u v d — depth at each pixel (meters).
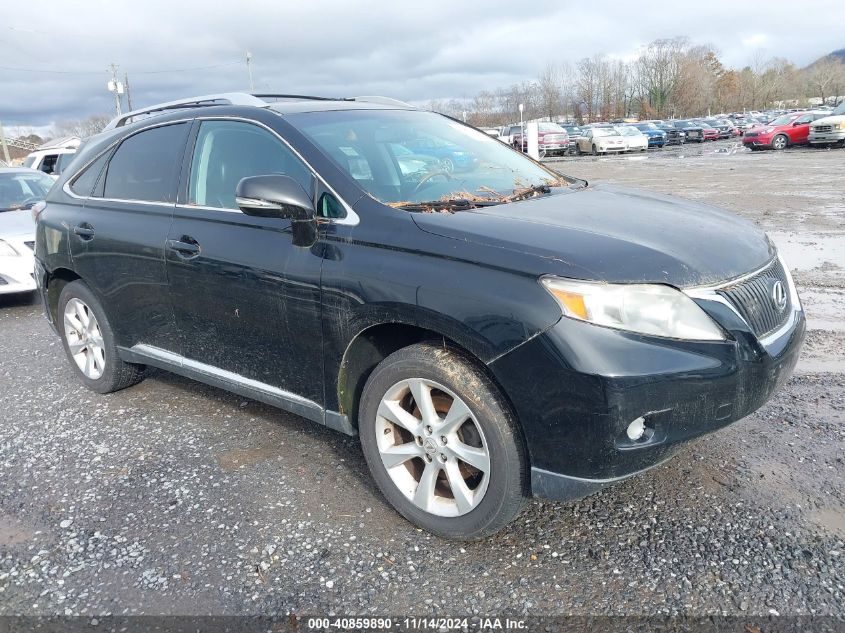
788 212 11.14
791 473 3.26
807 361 4.65
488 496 2.71
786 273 3.24
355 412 3.22
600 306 2.44
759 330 2.74
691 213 3.30
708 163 24.09
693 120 50.09
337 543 2.92
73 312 4.66
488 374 2.68
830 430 3.65
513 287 2.54
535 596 2.55
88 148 4.61
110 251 4.07
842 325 5.35
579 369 2.41
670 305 2.51
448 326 2.65
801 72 109.50
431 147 3.76
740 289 2.71
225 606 2.57
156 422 4.19
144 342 4.16
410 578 2.69
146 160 4.05
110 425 4.18
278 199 2.96
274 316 3.28
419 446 2.91
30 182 9.23
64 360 5.52
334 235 3.03
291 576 2.72
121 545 2.96
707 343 2.53
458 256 2.68
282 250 3.20
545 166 4.22
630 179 19.00
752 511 2.98
